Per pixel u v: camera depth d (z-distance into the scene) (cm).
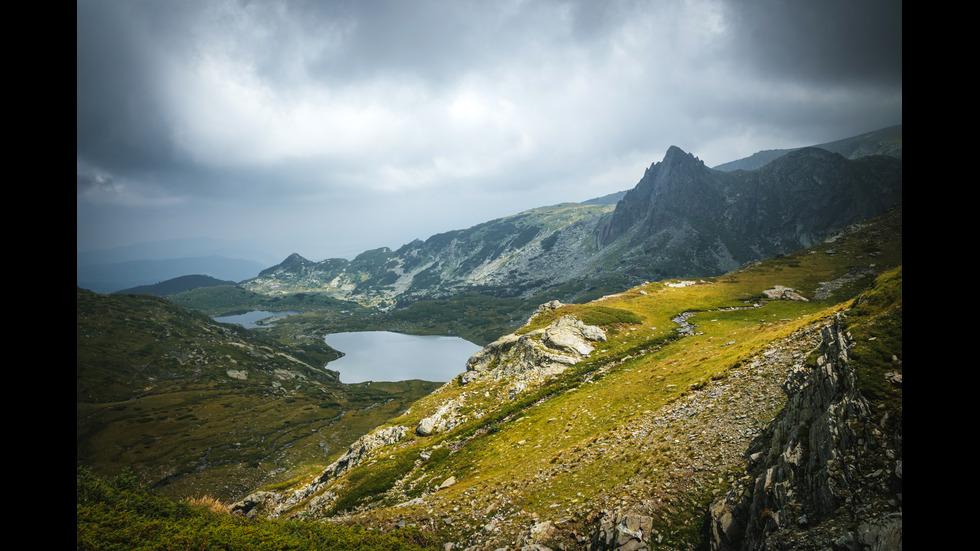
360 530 3247
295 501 7431
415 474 6022
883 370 2173
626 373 7206
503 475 4447
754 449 3038
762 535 2108
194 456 15875
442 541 3466
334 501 5894
